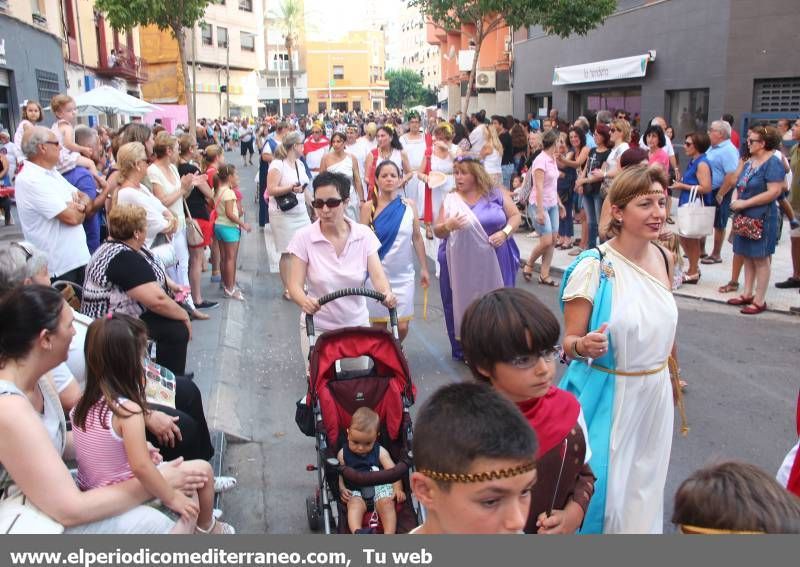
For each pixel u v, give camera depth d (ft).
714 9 56.80
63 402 13.01
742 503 5.79
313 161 40.24
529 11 56.80
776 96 54.49
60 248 20.33
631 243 10.89
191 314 26.61
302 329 16.85
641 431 10.94
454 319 21.91
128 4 52.39
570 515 8.46
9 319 9.79
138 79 117.39
